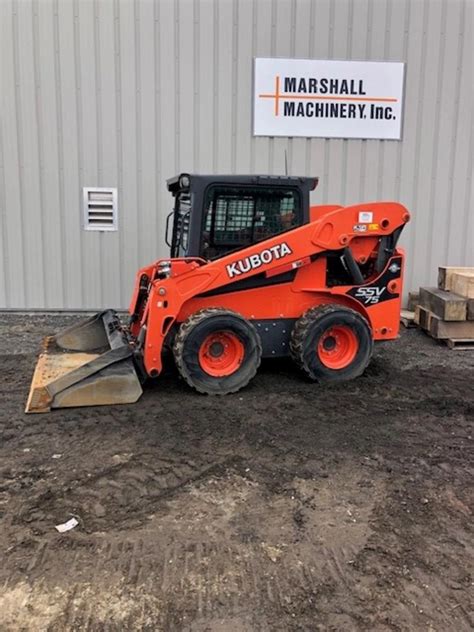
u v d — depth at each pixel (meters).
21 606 2.51
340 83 8.03
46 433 4.26
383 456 3.97
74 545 2.93
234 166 8.15
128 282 8.34
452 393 5.23
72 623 2.42
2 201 8.06
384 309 5.66
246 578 2.70
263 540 3.00
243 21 7.81
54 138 7.95
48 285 8.30
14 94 7.83
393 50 8.02
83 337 5.75
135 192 8.14
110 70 7.84
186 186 5.10
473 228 8.52
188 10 7.75
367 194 8.34
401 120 8.19
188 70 7.89
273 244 5.13
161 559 2.83
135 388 4.83
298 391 5.20
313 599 2.58
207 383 5.01
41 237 8.18
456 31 8.04
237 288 5.23
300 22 7.86
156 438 4.20
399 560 2.85
